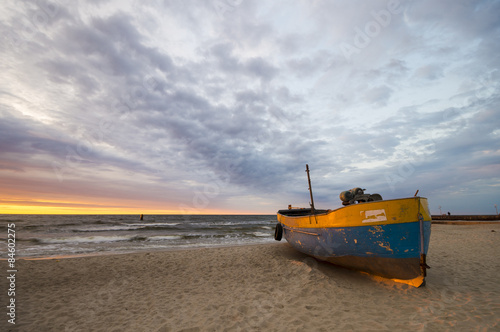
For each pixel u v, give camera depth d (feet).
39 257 35.42
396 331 11.30
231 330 12.34
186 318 14.12
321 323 12.57
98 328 13.25
